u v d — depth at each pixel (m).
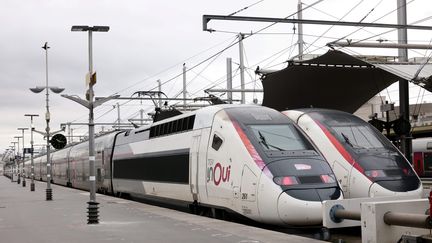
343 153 17.42
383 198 12.77
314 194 14.56
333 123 18.61
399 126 22.55
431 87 19.44
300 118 19.36
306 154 15.87
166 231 13.71
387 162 17.19
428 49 21.28
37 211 21.72
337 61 22.94
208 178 17.80
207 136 18.22
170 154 21.95
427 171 36.09
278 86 25.95
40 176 84.06
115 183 32.59
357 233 14.99
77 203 26.20
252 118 17.12
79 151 47.53
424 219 8.79
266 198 14.74
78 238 13.02
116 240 12.45
